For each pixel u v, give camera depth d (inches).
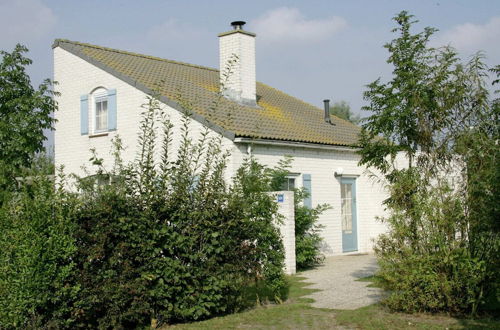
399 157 524.7
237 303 370.6
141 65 755.4
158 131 630.5
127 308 319.9
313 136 674.8
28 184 327.9
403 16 419.5
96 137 713.0
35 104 671.8
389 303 353.1
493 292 333.4
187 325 333.7
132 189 335.0
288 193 540.4
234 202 363.6
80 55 736.3
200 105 629.9
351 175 730.8
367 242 746.8
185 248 341.4
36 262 286.4
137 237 320.2
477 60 349.4
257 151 600.4
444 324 316.8
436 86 358.9
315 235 592.4
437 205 337.1
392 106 395.9
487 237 327.6
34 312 289.1
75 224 304.7
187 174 356.8
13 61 676.1
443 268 334.0
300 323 334.0
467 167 341.1
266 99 796.0
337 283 474.9
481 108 346.0
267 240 389.1
